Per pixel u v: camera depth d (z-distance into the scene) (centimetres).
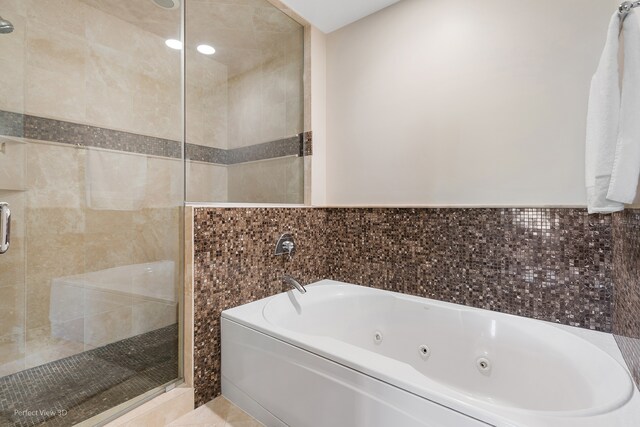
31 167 170
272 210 199
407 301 177
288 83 239
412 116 198
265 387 140
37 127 174
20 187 165
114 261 182
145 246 176
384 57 212
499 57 167
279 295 186
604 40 141
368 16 220
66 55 189
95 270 184
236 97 260
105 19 206
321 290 201
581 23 146
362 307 193
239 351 154
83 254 183
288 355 128
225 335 163
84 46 196
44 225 172
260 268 190
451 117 183
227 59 257
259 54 249
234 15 220
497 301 163
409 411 91
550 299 149
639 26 94
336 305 196
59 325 173
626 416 78
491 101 169
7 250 160
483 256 168
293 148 236
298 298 187
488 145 170
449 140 183
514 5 162
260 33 239
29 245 166
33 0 178
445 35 185
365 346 187
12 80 168
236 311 165
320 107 238
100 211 189
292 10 213
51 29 184
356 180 225
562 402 118
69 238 179
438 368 160
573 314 144
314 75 233
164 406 143
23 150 168
